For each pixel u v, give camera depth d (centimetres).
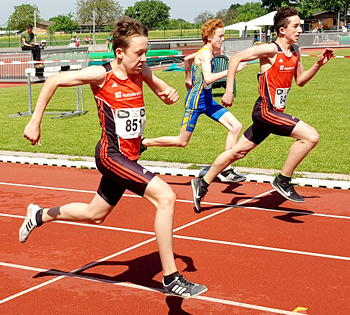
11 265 454
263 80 538
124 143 368
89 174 804
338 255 468
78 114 1374
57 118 1316
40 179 775
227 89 538
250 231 536
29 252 485
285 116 535
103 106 364
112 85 359
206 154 897
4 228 557
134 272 434
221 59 1603
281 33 527
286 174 548
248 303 373
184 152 916
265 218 579
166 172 791
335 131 1074
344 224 555
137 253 479
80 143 1011
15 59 2323
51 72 1262
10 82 2359
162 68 2853
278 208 616
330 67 2577
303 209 610
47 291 399
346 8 7475
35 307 372
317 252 475
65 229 550
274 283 408
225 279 416
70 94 1844
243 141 563
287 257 463
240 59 528
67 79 349
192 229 545
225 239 512
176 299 382
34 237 527
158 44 3516
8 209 627
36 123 350
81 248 493
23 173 815
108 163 368
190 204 642
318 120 1205
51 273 435
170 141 696
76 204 402
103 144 371
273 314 356
